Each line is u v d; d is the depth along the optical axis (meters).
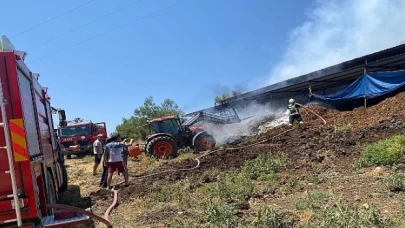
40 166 6.30
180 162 14.23
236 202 7.27
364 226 5.06
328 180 8.09
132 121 32.28
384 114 15.88
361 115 17.19
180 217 6.84
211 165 12.19
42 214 6.02
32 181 5.05
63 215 5.71
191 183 9.59
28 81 6.36
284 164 10.03
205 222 6.35
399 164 8.18
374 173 7.98
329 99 19.97
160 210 7.48
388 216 5.44
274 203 7.00
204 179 9.80
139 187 10.27
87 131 25.16
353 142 11.36
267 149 13.22
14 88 5.07
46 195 6.58
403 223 4.99
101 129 27.03
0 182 4.97
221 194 7.86
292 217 5.95
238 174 9.62
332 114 19.17
